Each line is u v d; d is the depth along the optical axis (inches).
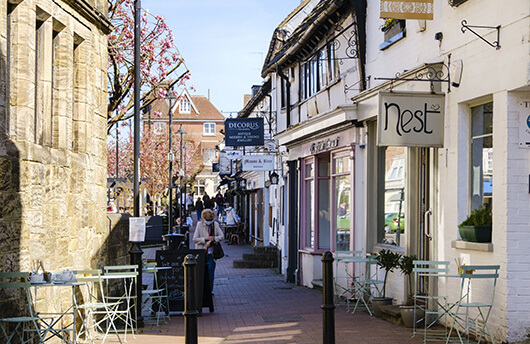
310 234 792.3
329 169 761.0
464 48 410.6
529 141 360.8
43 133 377.7
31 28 346.6
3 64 322.7
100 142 465.4
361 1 607.5
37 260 348.2
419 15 408.2
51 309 368.2
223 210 2071.9
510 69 358.0
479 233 384.2
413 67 491.2
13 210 322.3
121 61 680.4
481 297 383.9
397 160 535.5
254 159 1042.1
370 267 549.0
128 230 527.8
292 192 865.5
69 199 402.6
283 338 411.8
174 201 1854.1
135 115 524.7
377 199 582.6
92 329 424.2
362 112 585.0
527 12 342.6
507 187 359.3
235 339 414.0
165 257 536.7
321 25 713.0
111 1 671.8
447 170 427.5
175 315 536.1
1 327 310.5
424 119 426.3
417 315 431.2
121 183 1304.1
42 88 377.1
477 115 410.0
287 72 935.7
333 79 707.4
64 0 390.6
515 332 355.6
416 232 491.2
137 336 430.0
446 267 401.7
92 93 447.2
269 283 848.9
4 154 316.2
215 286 813.2
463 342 376.2
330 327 300.8
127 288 496.4
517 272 357.4
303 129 748.0
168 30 705.6
